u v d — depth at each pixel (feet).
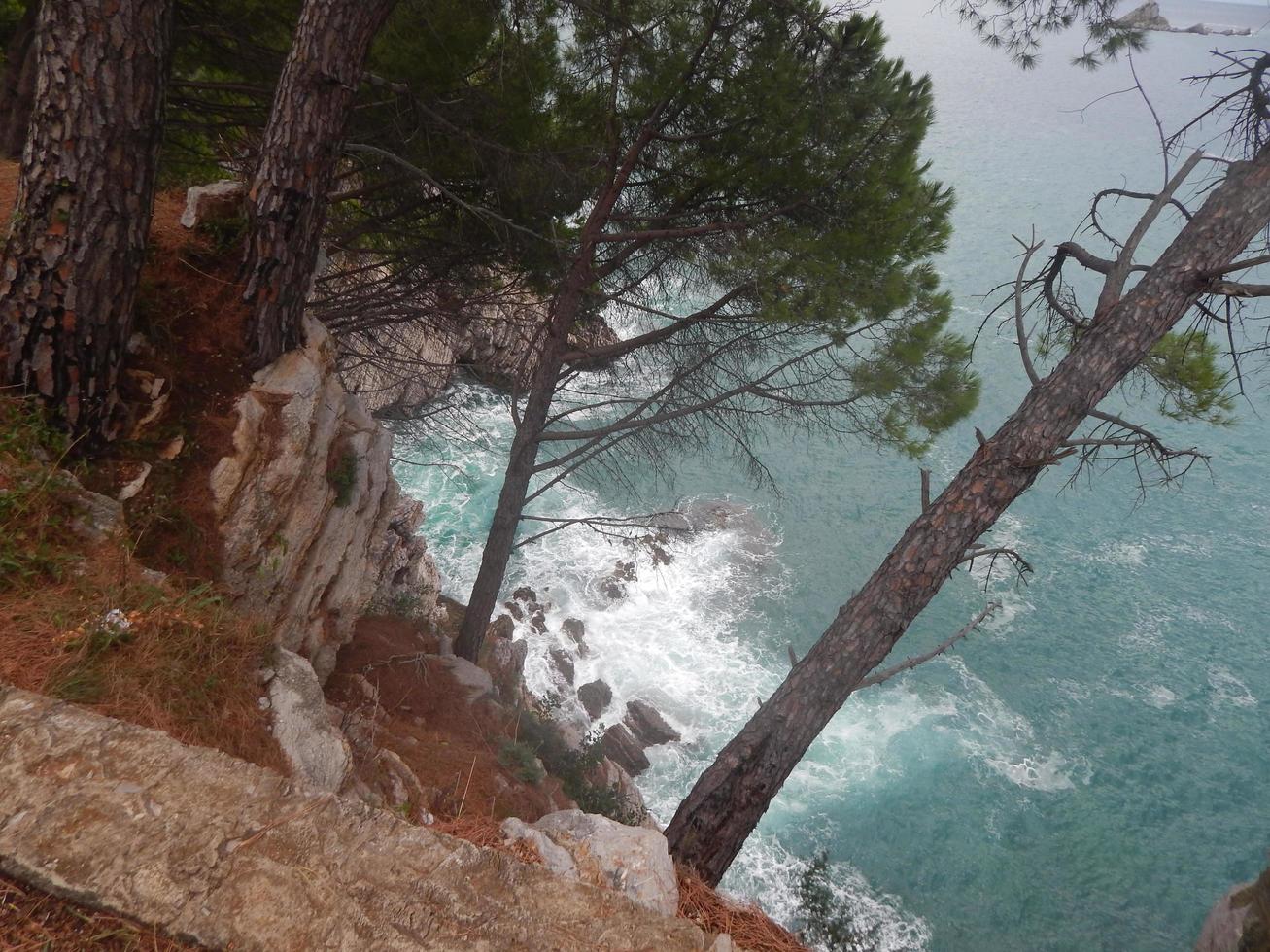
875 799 75.97
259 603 21.98
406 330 54.80
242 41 32.19
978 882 69.10
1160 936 65.67
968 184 259.19
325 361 24.73
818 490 113.50
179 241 23.09
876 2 30.60
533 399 41.06
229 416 21.48
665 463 44.29
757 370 42.45
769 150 32.32
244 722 14.57
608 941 8.64
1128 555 108.58
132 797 8.91
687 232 34.22
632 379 46.65
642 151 35.47
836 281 31.12
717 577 96.84
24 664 12.62
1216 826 74.43
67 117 17.52
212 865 8.41
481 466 98.84
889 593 20.30
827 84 31.58
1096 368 18.78
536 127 33.30
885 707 85.66
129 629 14.12
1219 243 17.90
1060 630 96.48
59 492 16.96
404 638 42.04
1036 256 188.24
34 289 18.07
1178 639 95.66
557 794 34.73
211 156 36.65
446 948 8.18
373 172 35.42
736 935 14.19
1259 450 130.11
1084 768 79.87
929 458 120.37
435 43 30.09
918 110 32.12
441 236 36.68
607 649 85.25
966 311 157.58
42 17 17.25
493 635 62.90
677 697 81.51
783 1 29.81
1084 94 411.34
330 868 8.66
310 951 7.89
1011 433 19.57
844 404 36.40
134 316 21.08
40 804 8.64
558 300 39.88
